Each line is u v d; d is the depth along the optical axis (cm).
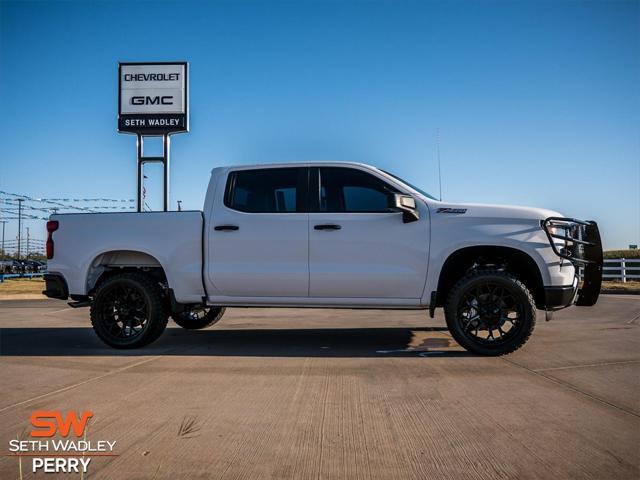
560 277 543
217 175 628
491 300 552
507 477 255
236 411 362
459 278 597
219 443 302
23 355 576
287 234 591
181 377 463
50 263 640
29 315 1084
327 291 587
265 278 593
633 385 424
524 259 555
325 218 588
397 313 1026
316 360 538
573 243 569
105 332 616
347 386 428
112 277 619
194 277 606
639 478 253
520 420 339
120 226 625
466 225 562
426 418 345
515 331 543
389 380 447
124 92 2038
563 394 398
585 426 327
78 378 461
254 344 642
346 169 601
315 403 380
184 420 342
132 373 480
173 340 679
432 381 441
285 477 257
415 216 563
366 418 345
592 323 814
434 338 683
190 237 609
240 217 604
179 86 2031
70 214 641
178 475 260
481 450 289
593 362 513
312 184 602
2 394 407
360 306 592
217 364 520
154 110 2030
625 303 1203
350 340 670
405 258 571
